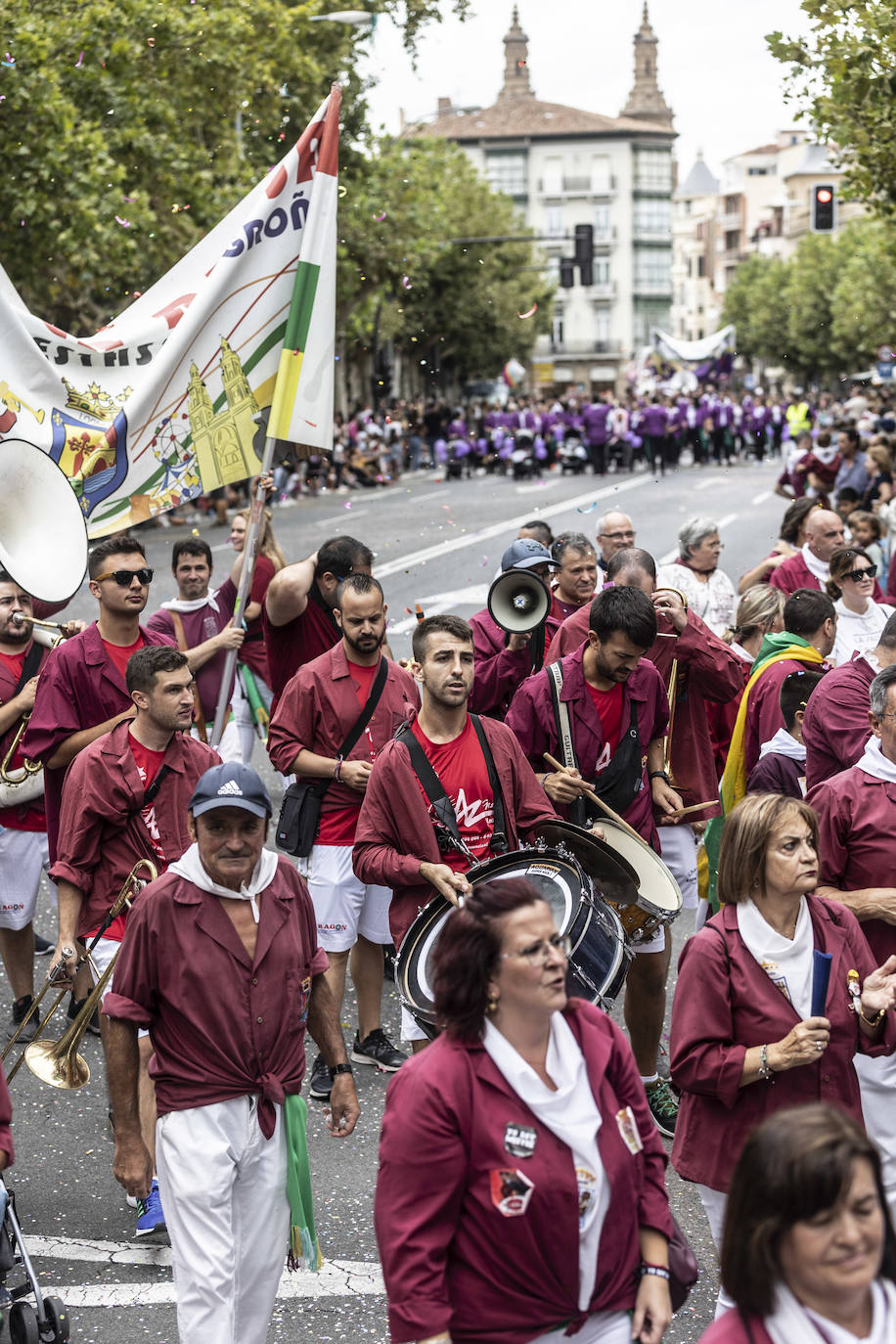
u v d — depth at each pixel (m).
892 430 30.33
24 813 6.94
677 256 162.88
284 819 6.40
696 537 9.20
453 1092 3.13
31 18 20.78
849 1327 2.63
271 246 7.30
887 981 4.06
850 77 16.64
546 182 116.12
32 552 6.50
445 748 5.26
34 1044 5.00
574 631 6.78
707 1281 5.07
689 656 6.62
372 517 27.80
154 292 7.62
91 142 21.45
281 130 30.92
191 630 8.87
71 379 7.45
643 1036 6.11
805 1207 2.55
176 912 4.20
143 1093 5.29
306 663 7.04
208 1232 4.12
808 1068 4.04
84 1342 4.69
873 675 5.79
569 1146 3.14
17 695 7.07
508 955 3.14
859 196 18.30
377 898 6.52
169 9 23.20
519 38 119.62
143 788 5.43
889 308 65.88
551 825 5.23
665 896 5.42
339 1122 4.47
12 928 7.03
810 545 9.31
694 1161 4.12
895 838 4.88
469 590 18.89
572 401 41.81
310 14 27.16
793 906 4.09
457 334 62.25
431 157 52.44
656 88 133.88
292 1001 4.29
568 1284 3.16
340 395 51.44
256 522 7.35
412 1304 3.10
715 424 41.56
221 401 7.39
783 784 6.33
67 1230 5.42
